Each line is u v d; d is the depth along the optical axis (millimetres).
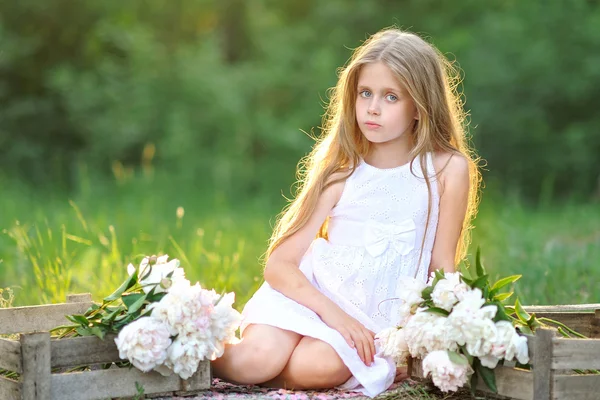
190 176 18078
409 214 4168
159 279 3713
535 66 19562
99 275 6156
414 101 4137
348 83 4234
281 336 3922
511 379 3502
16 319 4035
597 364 3473
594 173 19594
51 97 19250
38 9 19203
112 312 3633
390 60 4098
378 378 3824
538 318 4082
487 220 10711
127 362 3650
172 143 18531
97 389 3518
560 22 19906
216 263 6469
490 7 20797
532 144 19766
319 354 3844
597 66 19484
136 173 17609
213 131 19062
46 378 3398
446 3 20906
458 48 19953
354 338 3875
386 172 4203
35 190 16281
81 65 19688
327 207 4203
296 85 20016
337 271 4141
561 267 7059
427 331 3533
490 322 3441
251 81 19781
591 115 19969
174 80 19203
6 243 7508
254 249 8781
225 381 3986
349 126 4262
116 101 18781
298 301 4020
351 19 20859
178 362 3566
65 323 4152
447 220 4203
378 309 4113
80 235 7793
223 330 3691
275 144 19297
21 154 18531
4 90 19219
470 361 3518
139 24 20031
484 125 19641
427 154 4203
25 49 19016
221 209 13922
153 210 12016
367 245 4137
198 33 20688
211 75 19266
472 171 4398
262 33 20594
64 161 18812
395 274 4125
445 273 3756
